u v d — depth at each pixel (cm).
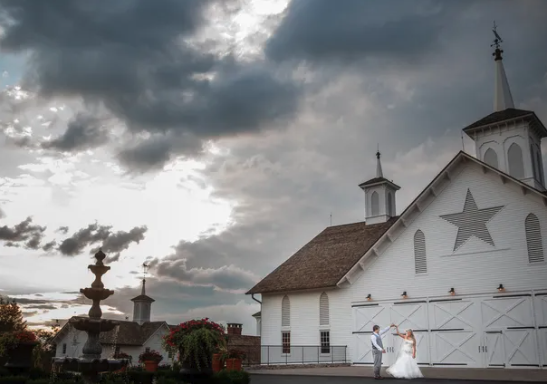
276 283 3644
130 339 4959
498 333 2548
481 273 2662
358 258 3344
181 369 1523
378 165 4034
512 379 1831
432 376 2014
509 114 3319
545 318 2425
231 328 4191
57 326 4562
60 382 1480
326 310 3350
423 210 2945
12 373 1659
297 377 2081
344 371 2480
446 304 2748
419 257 2909
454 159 2817
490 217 2688
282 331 3559
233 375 1534
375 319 3028
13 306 4100
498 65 3694
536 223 2538
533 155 3281
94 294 1622
